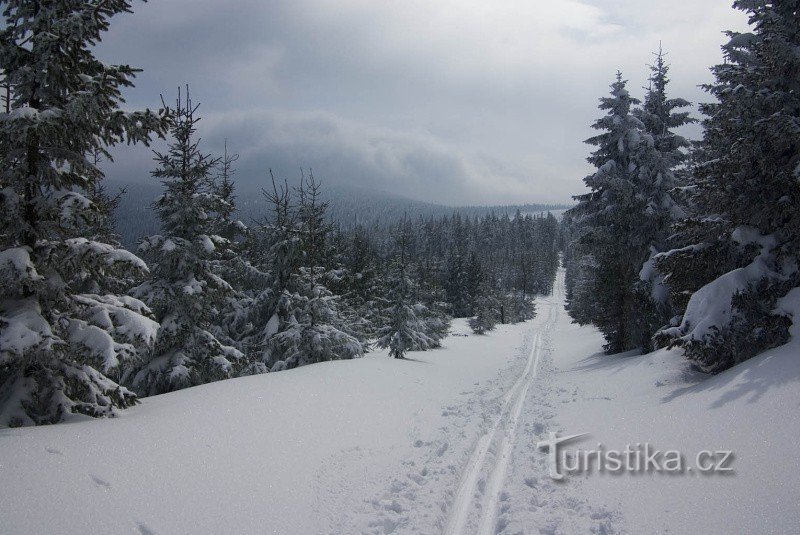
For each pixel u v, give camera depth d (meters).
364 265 38.62
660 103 20.77
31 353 7.03
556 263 153.62
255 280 18.83
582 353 26.94
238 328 19.41
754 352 9.78
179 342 13.38
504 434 9.94
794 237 10.47
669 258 12.11
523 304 78.25
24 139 7.02
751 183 10.77
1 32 7.61
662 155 19.70
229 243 14.32
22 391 7.58
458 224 144.88
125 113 8.04
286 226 19.11
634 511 5.69
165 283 13.33
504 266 120.56
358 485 6.74
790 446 5.86
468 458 8.27
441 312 39.53
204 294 13.30
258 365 17.48
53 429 6.71
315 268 21.16
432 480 7.14
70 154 8.25
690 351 10.58
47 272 7.98
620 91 21.12
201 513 5.12
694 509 5.37
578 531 5.46
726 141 11.55
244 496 5.70
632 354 19.47
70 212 7.71
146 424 7.48
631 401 10.79
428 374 17.14
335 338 18.08
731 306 10.34
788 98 10.10
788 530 4.54
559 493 6.57
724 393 8.36
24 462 5.30
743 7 11.55
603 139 21.84
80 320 8.02
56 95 8.05
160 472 5.77
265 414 8.89
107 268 8.22
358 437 8.73
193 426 7.66
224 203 13.98
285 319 18.98
